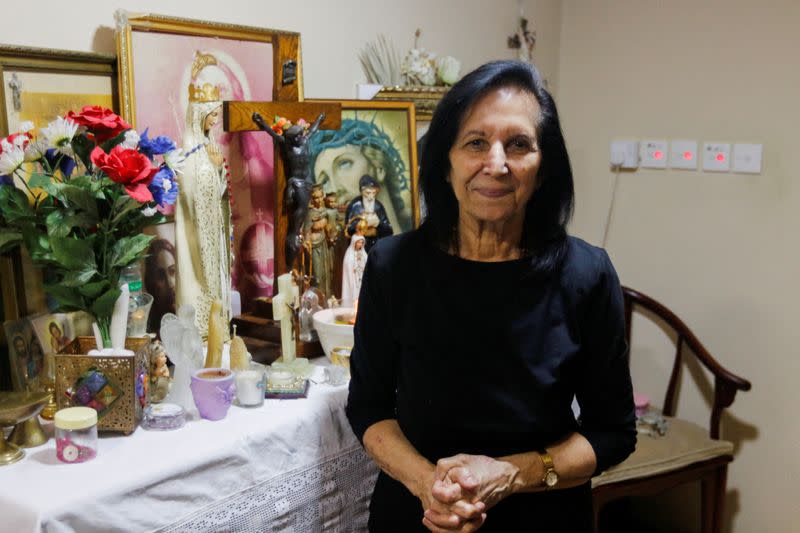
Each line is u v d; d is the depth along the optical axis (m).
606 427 1.11
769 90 2.21
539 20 2.59
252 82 1.69
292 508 1.30
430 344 1.07
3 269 1.30
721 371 2.26
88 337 1.27
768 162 2.23
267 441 1.25
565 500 1.10
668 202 2.47
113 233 1.25
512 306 1.04
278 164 1.54
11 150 1.16
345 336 1.49
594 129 2.63
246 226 1.71
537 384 1.04
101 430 1.20
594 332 1.08
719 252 2.38
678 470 2.13
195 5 1.61
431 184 1.10
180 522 1.13
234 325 1.56
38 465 1.10
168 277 1.57
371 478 1.45
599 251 1.10
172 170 1.31
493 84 1.02
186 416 1.28
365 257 1.71
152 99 1.50
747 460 2.39
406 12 2.14
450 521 0.97
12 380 1.29
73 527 1.01
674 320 2.39
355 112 1.81
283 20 1.80
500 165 0.99
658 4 2.41
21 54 1.32
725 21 2.27
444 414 1.06
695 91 2.36
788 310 2.25
